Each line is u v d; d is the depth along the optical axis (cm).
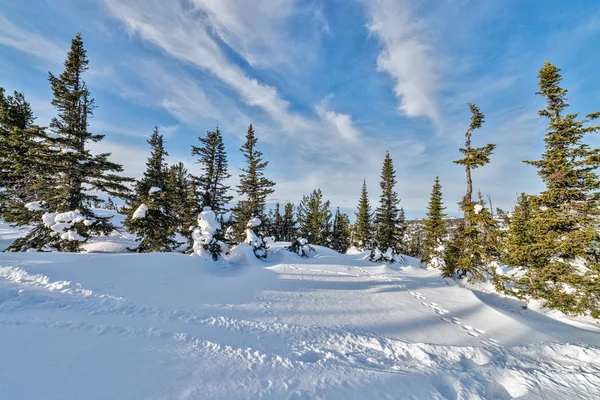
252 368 487
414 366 601
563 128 1295
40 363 431
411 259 2903
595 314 1132
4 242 2142
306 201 4544
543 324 1169
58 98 1728
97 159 1727
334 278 1689
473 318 1135
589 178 1228
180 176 3291
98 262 1162
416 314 1122
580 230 1200
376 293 1429
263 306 1034
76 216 1554
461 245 1888
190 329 675
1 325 548
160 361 479
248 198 2633
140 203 2006
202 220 1759
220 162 2336
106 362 457
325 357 603
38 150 1588
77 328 576
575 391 536
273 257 2291
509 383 568
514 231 1529
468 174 1912
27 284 866
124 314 722
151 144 2250
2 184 1928
